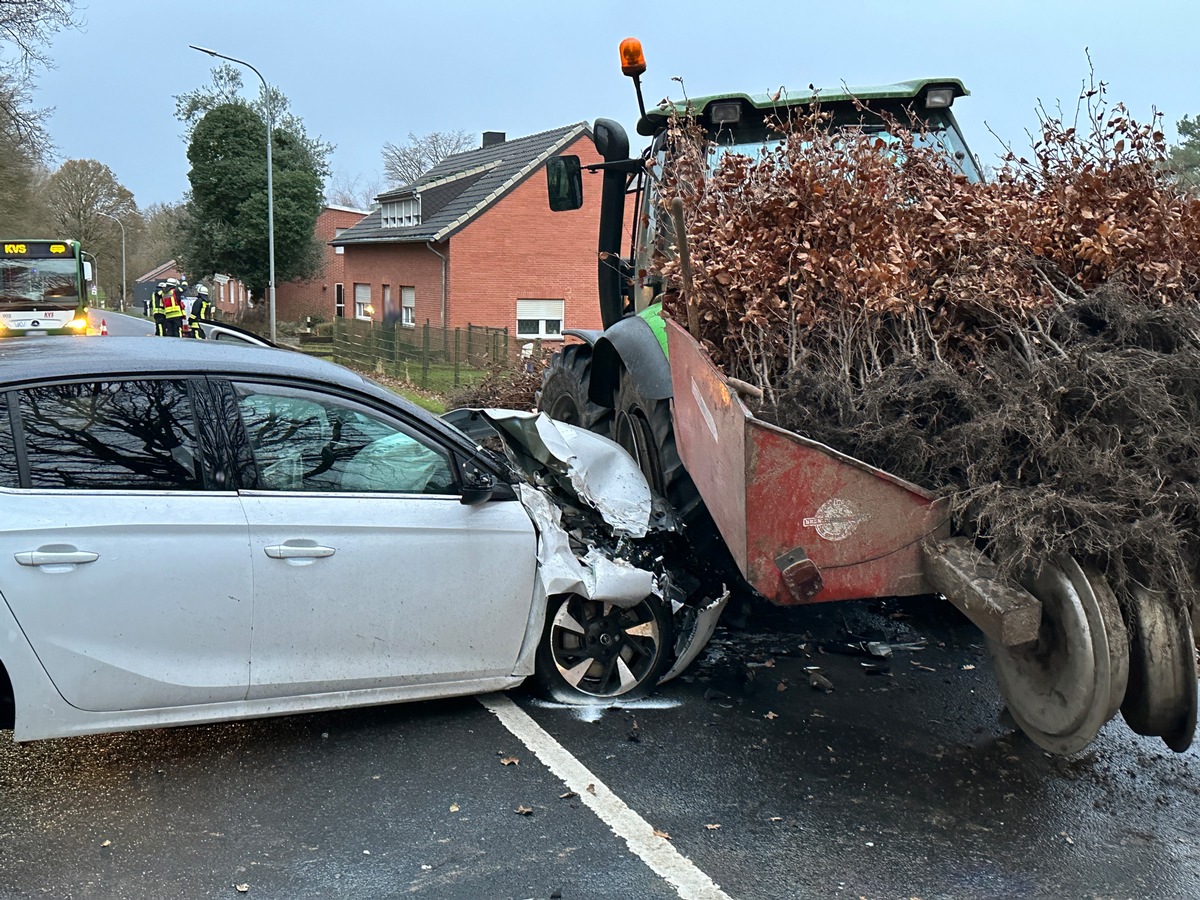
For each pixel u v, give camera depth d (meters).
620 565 4.43
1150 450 3.48
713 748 4.11
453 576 4.11
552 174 6.50
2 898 3.01
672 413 4.95
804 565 3.63
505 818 3.55
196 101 44.47
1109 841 3.52
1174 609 3.40
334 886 3.14
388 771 3.86
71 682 3.48
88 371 3.62
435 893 3.12
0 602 3.36
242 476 3.78
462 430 5.46
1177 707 3.42
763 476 3.60
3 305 23.45
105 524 3.51
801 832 3.52
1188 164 5.50
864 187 4.54
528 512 4.31
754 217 4.63
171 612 3.62
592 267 31.70
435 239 30.83
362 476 4.00
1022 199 4.81
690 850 3.39
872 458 3.90
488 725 4.27
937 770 3.99
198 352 3.94
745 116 6.05
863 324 4.34
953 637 5.39
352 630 3.94
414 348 21.83
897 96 6.17
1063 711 3.52
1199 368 3.65
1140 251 4.41
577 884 3.18
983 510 3.56
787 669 4.93
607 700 4.52
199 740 4.06
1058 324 4.13
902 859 3.37
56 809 3.53
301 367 4.00
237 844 3.35
